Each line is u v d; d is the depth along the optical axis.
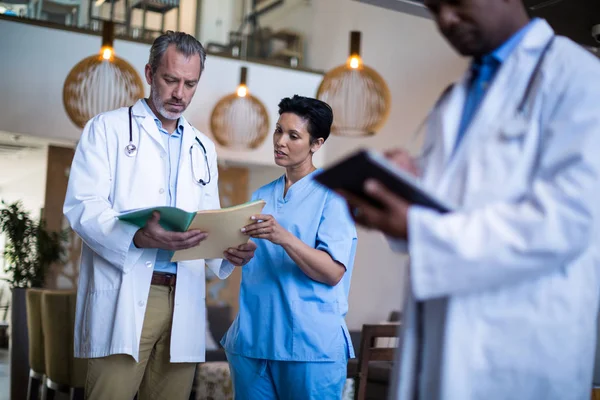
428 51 7.05
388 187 1.14
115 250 2.29
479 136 1.25
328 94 6.39
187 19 7.68
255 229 2.26
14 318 5.32
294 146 2.47
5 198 13.52
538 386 1.19
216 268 2.67
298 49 8.21
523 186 1.18
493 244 1.10
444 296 1.23
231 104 7.23
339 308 2.44
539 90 1.20
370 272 7.55
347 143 8.00
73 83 5.91
